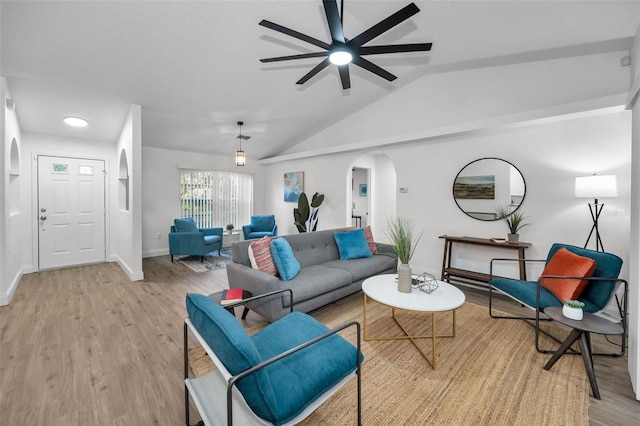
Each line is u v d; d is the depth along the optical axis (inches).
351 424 56.1
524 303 87.5
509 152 133.1
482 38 106.2
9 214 120.9
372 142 172.4
